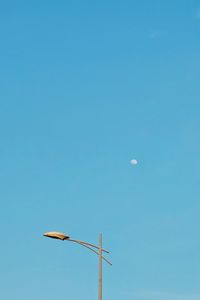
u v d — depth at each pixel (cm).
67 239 5116
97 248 5162
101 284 5084
